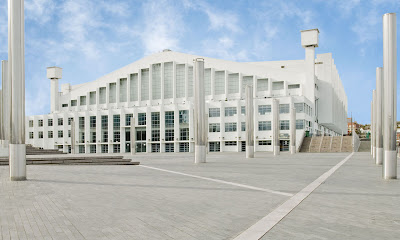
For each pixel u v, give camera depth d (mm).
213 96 82750
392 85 14203
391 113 14258
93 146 85625
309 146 64812
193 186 12062
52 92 99750
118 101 92188
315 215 7238
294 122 49844
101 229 6156
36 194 10125
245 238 5527
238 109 73562
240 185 12312
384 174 14477
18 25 13258
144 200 9172
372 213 7426
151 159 34188
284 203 8609
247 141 36719
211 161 29328
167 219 6945
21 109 13438
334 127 102188
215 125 75562
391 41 14086
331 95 86062
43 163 22922
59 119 89250
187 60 85938
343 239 5469
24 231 5988
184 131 76375
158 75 89375
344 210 7754
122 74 92438
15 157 13398
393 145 14297
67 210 7828
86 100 97688
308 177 15133
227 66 83000
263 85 81812
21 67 13344
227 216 7199
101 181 13555
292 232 5891
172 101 86188
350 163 25672
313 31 76375
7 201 8953
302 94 78625
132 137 54188
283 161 29078
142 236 5703
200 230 6086
